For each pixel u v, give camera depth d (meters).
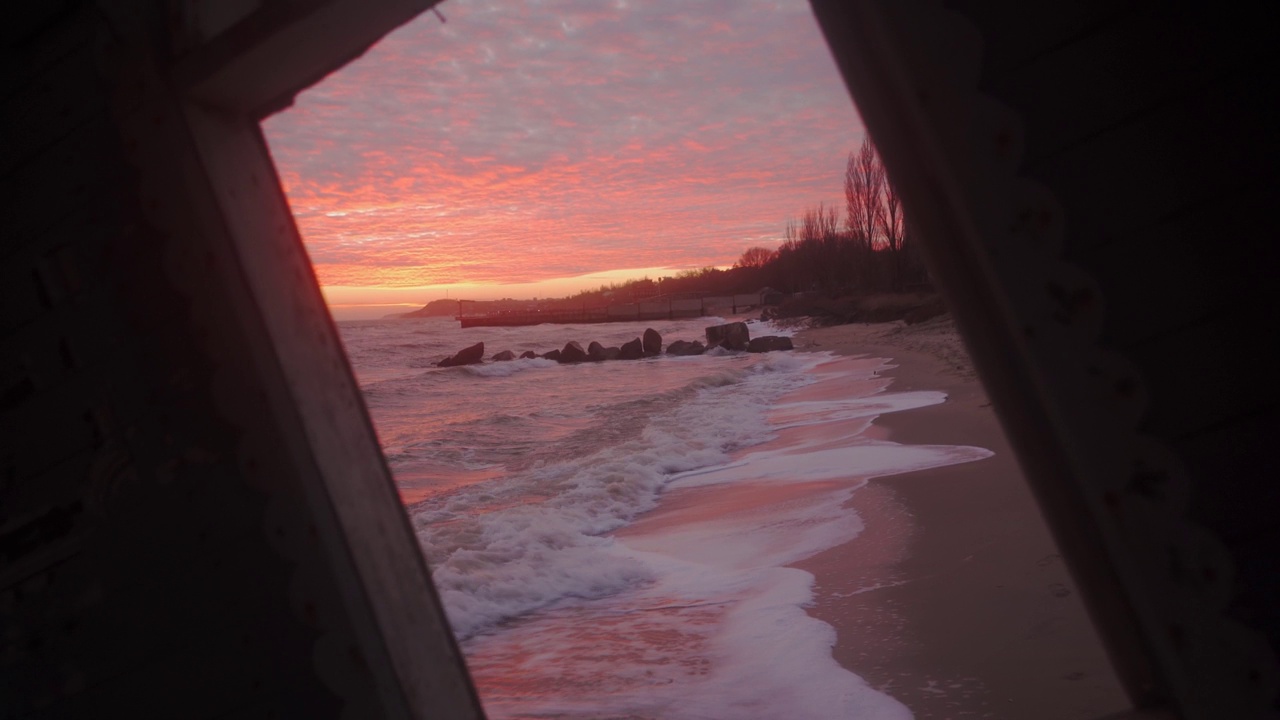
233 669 1.92
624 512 7.49
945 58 1.35
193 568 1.95
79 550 2.06
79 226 2.00
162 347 1.94
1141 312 1.32
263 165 2.05
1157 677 1.47
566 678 3.83
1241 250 1.28
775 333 51.44
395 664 1.84
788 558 5.39
